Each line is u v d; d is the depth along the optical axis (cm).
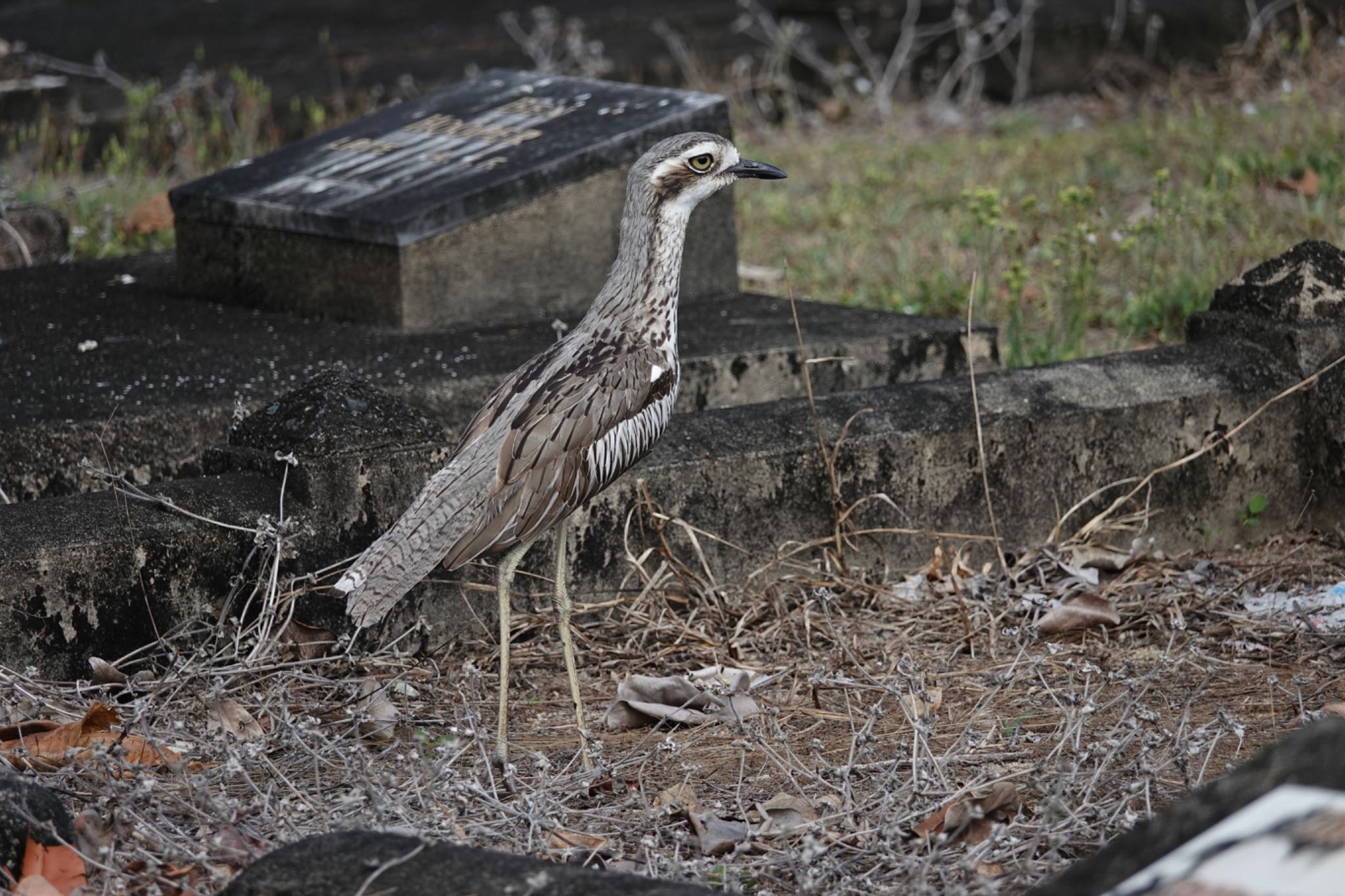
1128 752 813
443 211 1394
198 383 1204
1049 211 1953
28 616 868
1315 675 931
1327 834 450
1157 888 455
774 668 970
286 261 1472
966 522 1137
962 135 2553
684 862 700
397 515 986
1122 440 1164
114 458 1105
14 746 791
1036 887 568
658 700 902
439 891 541
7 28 2611
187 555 917
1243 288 1254
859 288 1764
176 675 867
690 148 883
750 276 1830
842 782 783
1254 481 1203
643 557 1027
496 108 1620
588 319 902
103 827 702
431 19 2862
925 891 632
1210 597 1067
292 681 911
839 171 2327
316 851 568
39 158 2222
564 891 534
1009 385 1166
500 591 844
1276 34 2678
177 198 1539
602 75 2806
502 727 825
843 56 2923
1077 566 1106
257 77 2675
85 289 1583
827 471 1090
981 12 2873
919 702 887
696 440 1071
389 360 1278
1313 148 2041
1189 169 2086
